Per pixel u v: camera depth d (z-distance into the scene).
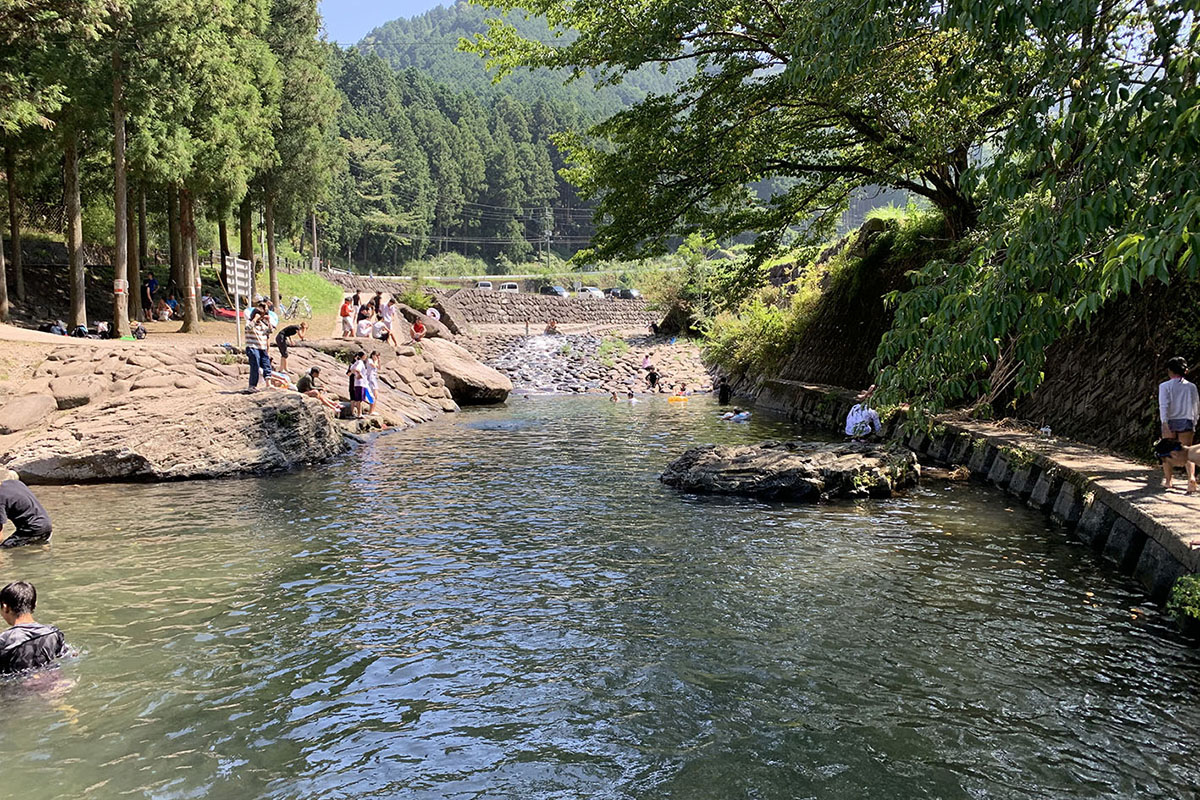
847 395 20.84
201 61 24.42
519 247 135.38
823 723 5.17
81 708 5.40
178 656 6.27
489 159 139.38
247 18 31.16
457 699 5.55
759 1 15.57
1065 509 10.31
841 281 26.03
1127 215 5.11
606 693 5.62
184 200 29.08
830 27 7.72
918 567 8.52
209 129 26.23
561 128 163.50
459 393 28.33
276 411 15.18
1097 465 10.73
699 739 4.98
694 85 17.28
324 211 91.62
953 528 10.22
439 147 131.62
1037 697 5.49
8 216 35.09
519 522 10.71
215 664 6.12
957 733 5.02
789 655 6.25
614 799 4.32
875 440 17.69
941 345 5.90
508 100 166.62
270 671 6.00
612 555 9.09
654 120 17.42
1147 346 12.34
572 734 5.05
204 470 14.03
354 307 28.19
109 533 10.12
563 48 17.86
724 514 11.13
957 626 6.82
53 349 16.67
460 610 7.30
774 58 16.33
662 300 48.72
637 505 11.77
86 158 27.80
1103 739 4.92
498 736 5.04
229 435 14.59
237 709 5.40
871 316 22.70
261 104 32.53
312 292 52.47
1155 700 5.43
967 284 5.81
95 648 6.41
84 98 20.94
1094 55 5.36
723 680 5.82
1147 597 7.50
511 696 5.59
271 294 38.66
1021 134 5.52
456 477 14.19
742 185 19.33
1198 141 4.50
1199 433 9.82
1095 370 13.52
